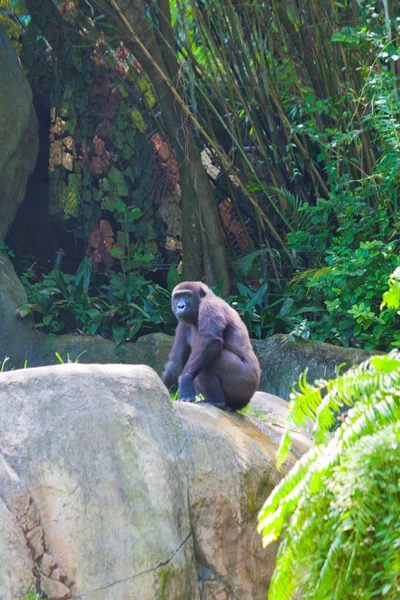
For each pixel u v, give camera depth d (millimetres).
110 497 6570
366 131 14242
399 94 13508
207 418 8156
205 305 9242
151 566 6562
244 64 15344
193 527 7258
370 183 13578
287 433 5574
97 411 6828
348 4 15023
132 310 14875
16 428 6602
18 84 15484
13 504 6262
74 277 15953
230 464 7680
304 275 13883
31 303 15141
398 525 4863
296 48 15078
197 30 15703
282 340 13469
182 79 15508
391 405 5184
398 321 13008
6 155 15352
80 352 14492
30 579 6164
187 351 10062
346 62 14336
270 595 5453
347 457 5031
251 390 9258
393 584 4883
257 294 14461
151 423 7188
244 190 14953
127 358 14336
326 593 5062
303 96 15070
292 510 5289
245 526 7637
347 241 13336
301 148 14820
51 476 6426
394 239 13711
